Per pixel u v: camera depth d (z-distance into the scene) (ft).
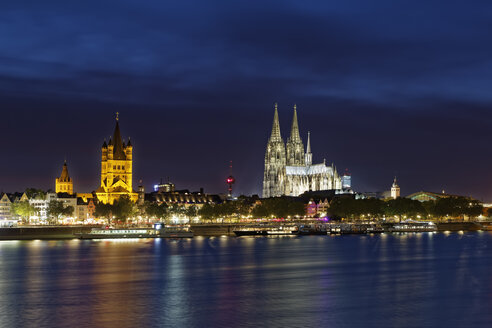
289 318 424.46
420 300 484.74
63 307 456.86
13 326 405.18
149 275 609.83
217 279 586.45
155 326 404.57
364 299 487.61
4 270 640.58
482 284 560.20
